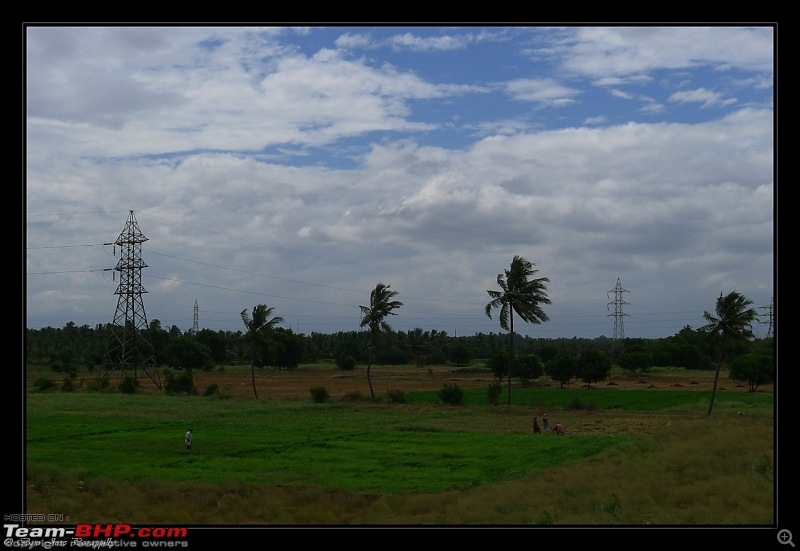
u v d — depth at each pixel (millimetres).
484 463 36531
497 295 78812
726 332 66500
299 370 167750
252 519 25422
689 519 24000
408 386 110625
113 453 38938
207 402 72938
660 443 40000
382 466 35812
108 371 114562
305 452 40031
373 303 85875
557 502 26781
